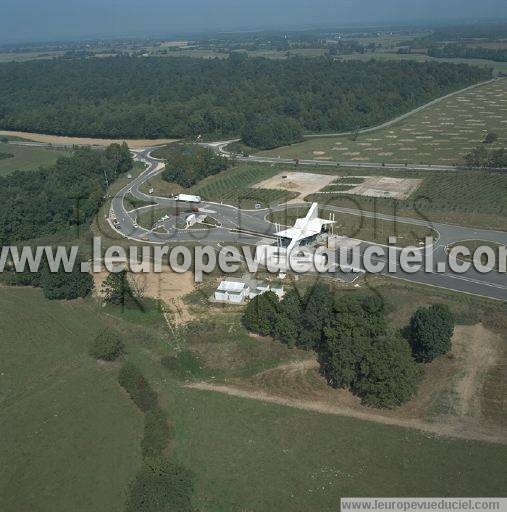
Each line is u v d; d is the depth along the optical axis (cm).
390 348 9469
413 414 9394
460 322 11931
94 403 10044
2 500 8062
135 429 9381
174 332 12088
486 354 10869
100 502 7969
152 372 10862
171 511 7519
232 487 8112
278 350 11238
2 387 10569
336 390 10100
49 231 18512
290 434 9075
